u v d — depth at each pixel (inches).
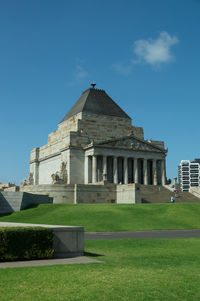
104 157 4407.0
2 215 2645.2
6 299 555.8
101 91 5305.1
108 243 1346.0
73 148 4483.3
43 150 5516.7
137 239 1485.0
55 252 978.7
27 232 922.7
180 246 1256.8
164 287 648.4
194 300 584.1
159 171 4926.2
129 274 744.3
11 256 897.5
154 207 2674.7
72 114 5108.3
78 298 569.0
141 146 4675.2
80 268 788.0
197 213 2519.7
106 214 2388.0
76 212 2461.9
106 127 4884.4
